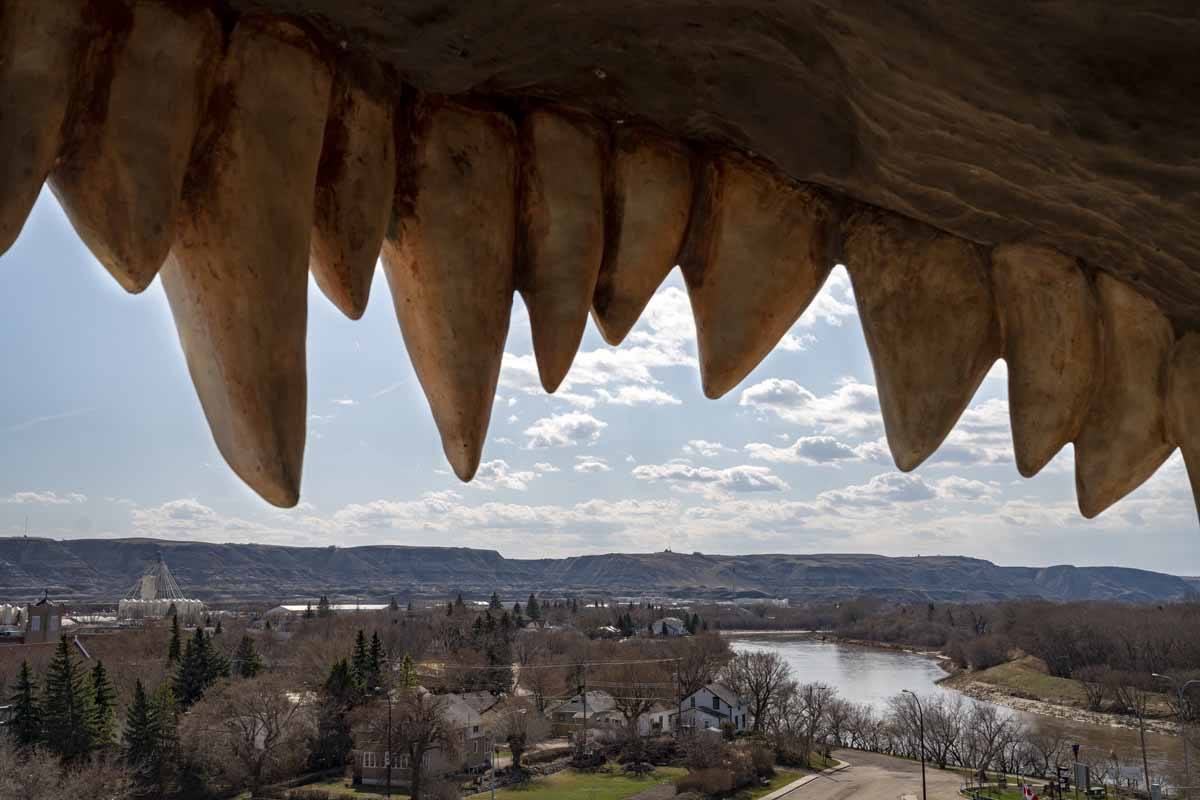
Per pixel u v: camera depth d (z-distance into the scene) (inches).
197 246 78.8
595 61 90.5
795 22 85.4
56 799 1577.3
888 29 78.0
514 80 90.3
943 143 90.0
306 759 2322.8
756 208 105.4
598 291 102.0
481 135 91.0
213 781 2000.5
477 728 2513.5
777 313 108.1
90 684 2005.4
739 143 100.2
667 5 85.6
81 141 72.6
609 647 3934.5
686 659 3427.7
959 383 108.3
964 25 73.8
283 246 78.7
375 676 2559.1
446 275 90.0
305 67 80.5
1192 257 92.1
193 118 76.1
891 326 108.5
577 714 3038.9
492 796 2102.6
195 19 75.8
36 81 69.4
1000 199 96.6
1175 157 78.7
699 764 2481.5
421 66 85.8
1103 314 106.2
